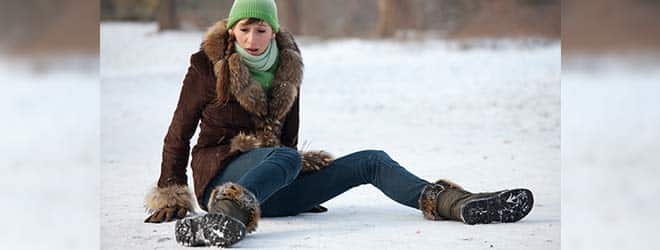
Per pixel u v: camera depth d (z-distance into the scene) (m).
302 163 10.38
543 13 44.03
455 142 18.56
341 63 34.94
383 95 26.72
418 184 10.20
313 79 30.42
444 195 10.10
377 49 39.62
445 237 9.37
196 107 10.16
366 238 9.41
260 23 10.05
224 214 9.03
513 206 10.02
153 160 16.52
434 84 28.72
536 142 18.44
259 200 9.43
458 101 25.23
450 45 40.38
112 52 35.69
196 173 10.16
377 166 10.33
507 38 42.69
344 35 47.44
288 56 10.30
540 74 30.33
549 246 9.09
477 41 41.66
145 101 25.09
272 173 9.51
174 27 44.50
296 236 9.52
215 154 10.04
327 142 18.84
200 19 46.16
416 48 39.72
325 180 10.45
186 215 10.41
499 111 23.23
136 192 13.11
